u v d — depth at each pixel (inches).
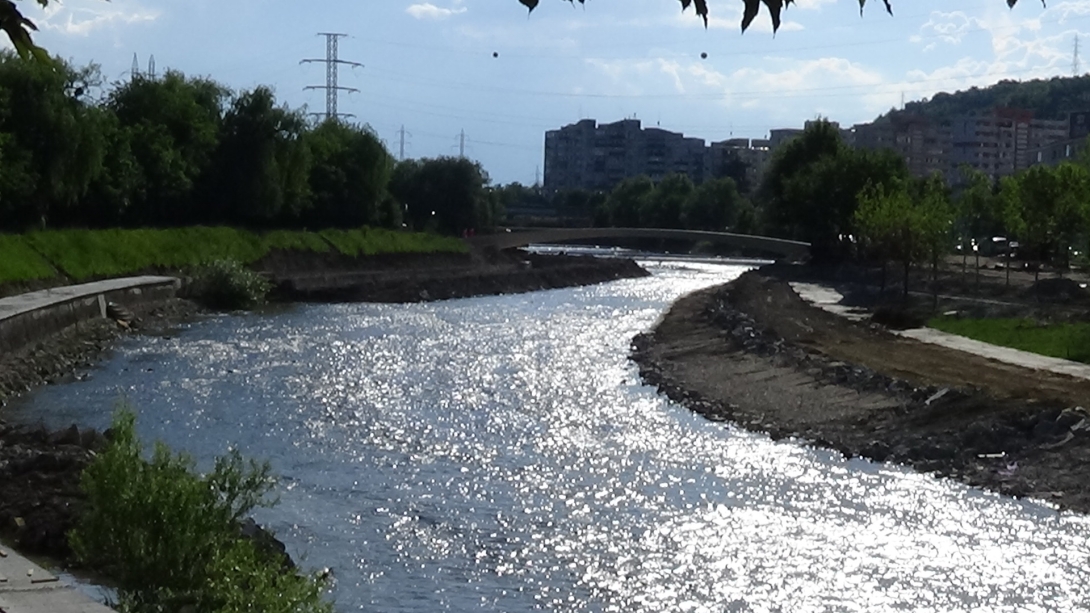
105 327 2292.1
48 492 943.7
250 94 3737.7
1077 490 1105.4
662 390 1734.7
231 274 3051.2
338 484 1119.6
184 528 623.2
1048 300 2775.6
